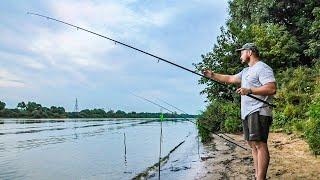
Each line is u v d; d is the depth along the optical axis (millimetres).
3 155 15133
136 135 27234
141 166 11031
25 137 25422
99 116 102875
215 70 23062
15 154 15477
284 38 22672
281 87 19984
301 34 24562
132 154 14477
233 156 10867
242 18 27828
